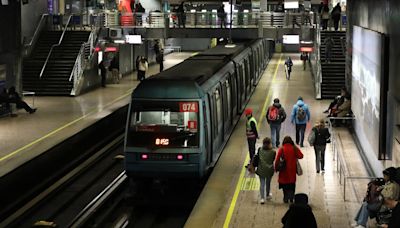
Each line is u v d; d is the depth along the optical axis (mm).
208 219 15273
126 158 18438
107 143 29062
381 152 17125
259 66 43719
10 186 19719
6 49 30781
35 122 28453
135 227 17844
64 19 43250
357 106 22906
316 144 19469
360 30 21969
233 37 43969
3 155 21938
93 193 21219
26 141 24359
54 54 39156
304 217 10227
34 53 39438
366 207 14117
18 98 30250
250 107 31859
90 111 31297
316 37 40031
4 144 23781
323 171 19641
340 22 43906
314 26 42844
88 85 38750
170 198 19141
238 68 28781
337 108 26969
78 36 40781
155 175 18438
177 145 18219
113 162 25062
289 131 26062
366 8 22062
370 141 18906
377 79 17516
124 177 21922
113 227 17297
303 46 42625
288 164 16234
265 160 16406
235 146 23312
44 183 21656
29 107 30703
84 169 23609
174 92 18453
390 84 16484
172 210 19312
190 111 18312
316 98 34188
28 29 40031
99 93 37781
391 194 12820
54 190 20906
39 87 36844
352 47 25969
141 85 18703
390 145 16328
